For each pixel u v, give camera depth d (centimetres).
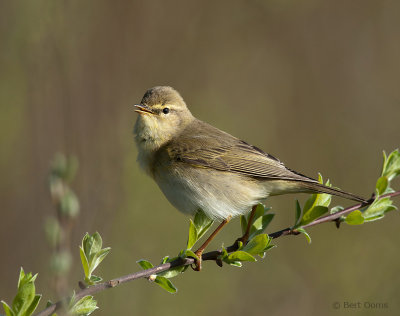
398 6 1728
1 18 1305
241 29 1759
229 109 1705
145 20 1598
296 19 1752
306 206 713
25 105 1319
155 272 584
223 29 1750
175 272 616
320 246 1426
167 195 837
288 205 1498
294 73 1730
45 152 1291
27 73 1308
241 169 809
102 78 1453
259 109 1700
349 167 1627
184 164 818
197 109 1673
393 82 1678
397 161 734
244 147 854
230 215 805
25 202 1249
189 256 623
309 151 1667
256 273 1347
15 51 1314
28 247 1208
